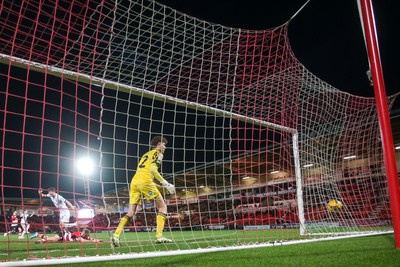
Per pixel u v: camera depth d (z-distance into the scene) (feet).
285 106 24.70
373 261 9.23
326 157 28.96
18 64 14.12
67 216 24.12
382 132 10.94
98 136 15.25
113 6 15.56
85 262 10.62
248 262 9.95
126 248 16.67
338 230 26.48
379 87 11.12
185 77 20.56
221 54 20.31
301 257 10.75
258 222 33.09
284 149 25.95
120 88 17.08
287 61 20.94
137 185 17.26
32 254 14.52
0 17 14.01
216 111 21.13
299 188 24.49
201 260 10.71
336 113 27.84
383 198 32.76
